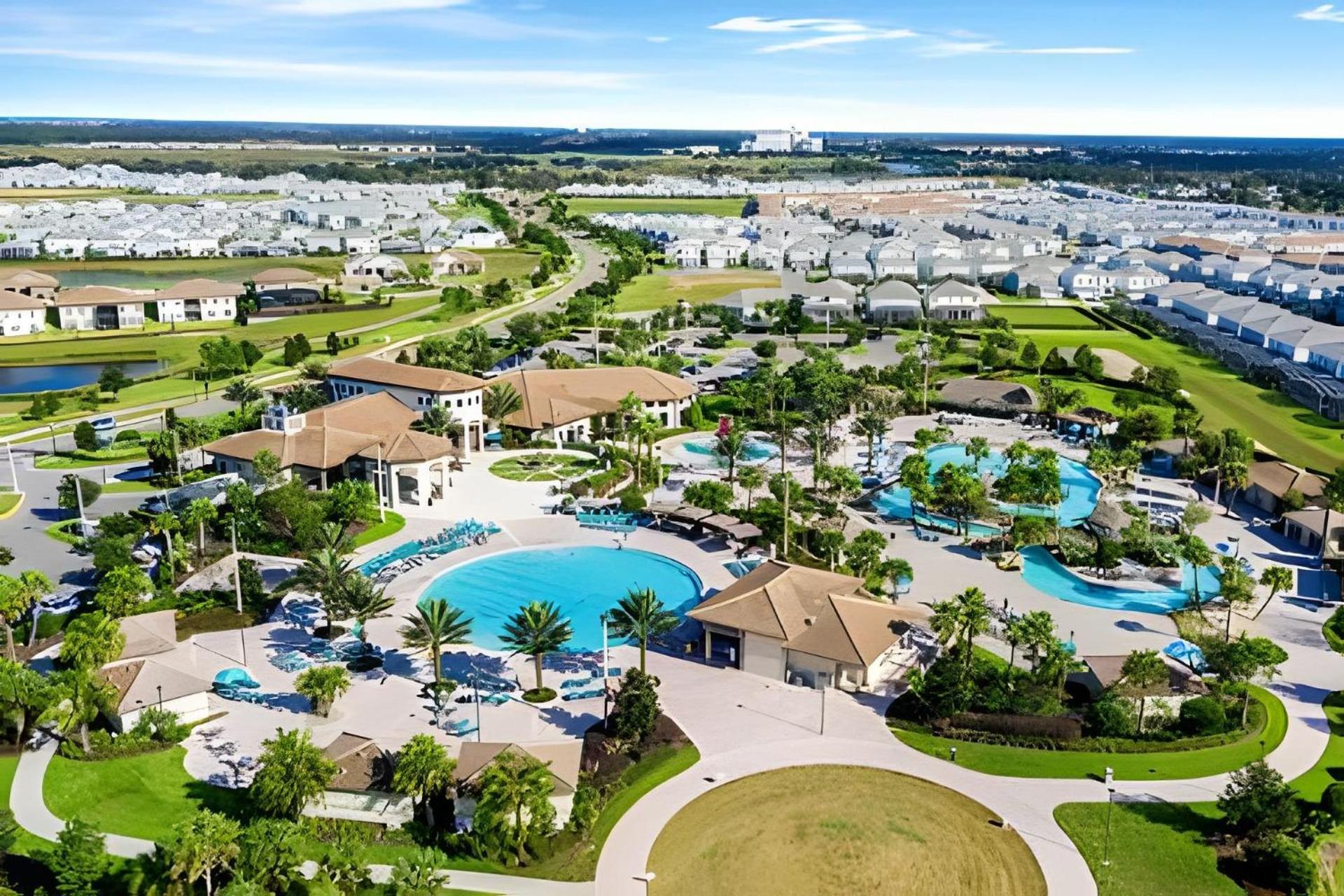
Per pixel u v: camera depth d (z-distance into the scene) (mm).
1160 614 126375
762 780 92000
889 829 85188
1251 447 173500
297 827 76938
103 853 77625
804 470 179625
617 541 147500
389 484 161250
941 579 135875
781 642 109875
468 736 97250
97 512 155500
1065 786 91375
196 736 97188
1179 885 78875
